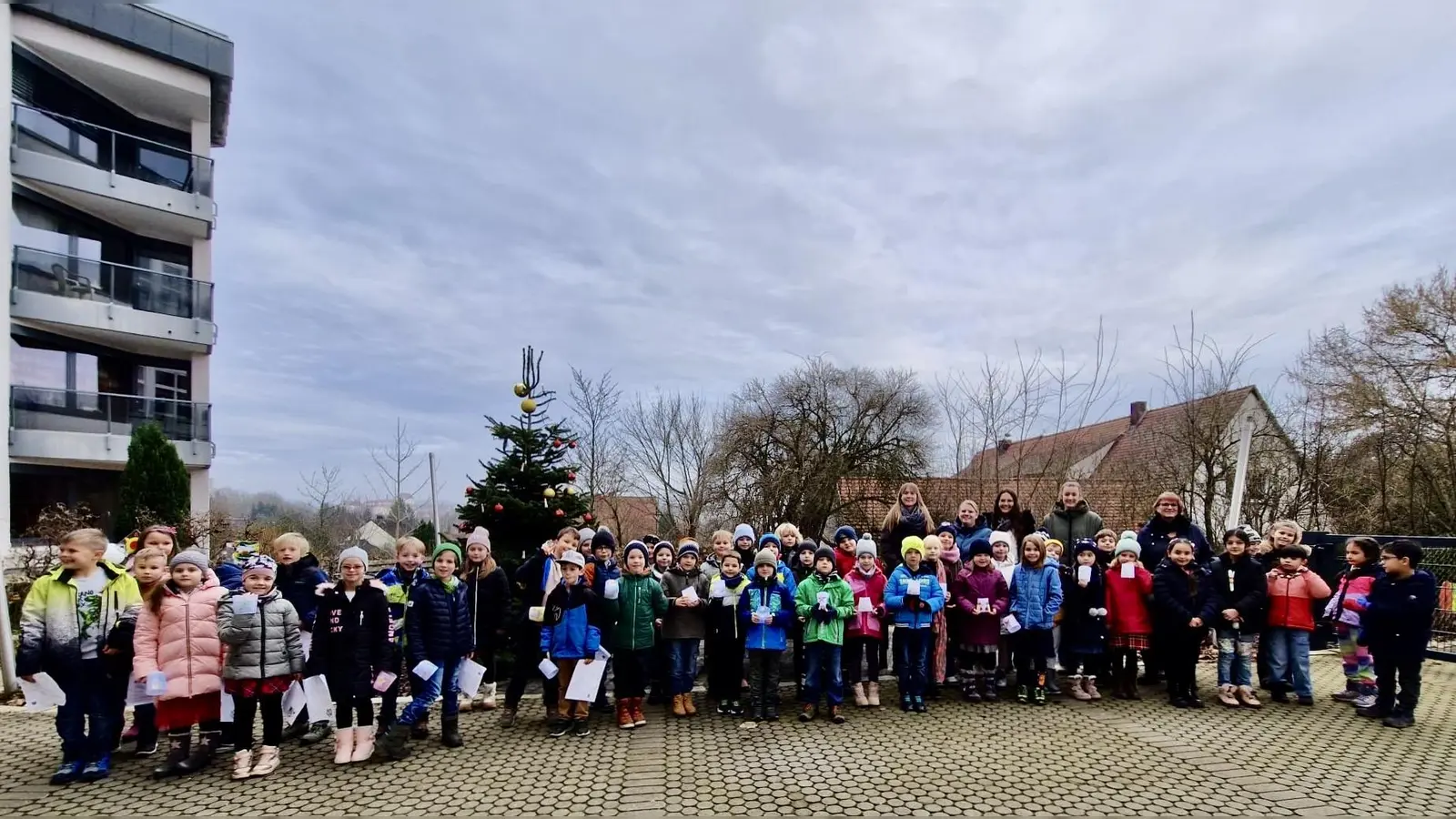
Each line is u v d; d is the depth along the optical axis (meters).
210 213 18.30
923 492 16.41
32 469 15.56
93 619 5.04
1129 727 6.09
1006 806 4.48
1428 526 16.41
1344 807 4.47
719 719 6.38
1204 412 14.34
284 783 4.91
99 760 5.04
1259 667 7.38
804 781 4.89
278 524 19.78
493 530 8.41
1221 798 4.61
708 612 6.70
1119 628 6.91
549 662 5.81
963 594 6.98
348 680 5.20
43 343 15.89
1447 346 19.14
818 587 6.46
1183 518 7.46
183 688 4.98
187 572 5.12
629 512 27.55
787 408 27.89
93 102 17.34
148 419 17.08
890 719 6.35
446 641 5.56
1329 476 15.88
